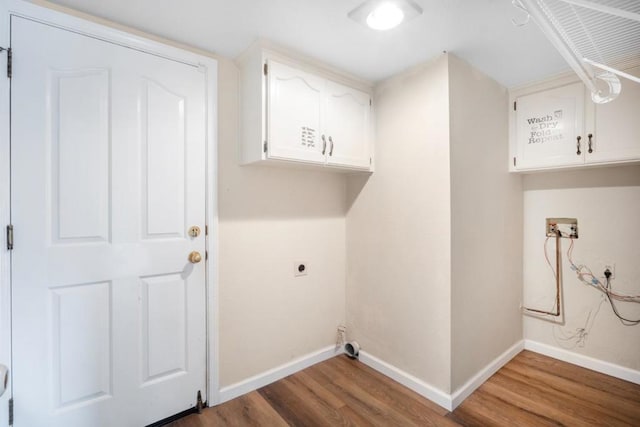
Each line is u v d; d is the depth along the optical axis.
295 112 1.82
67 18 1.40
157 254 1.64
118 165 1.53
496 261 2.21
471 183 1.97
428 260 1.91
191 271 1.75
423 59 1.90
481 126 2.06
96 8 1.41
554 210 2.40
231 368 1.91
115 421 1.54
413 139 2.00
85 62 1.45
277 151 1.74
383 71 2.05
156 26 1.56
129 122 1.56
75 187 1.43
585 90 2.00
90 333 1.47
